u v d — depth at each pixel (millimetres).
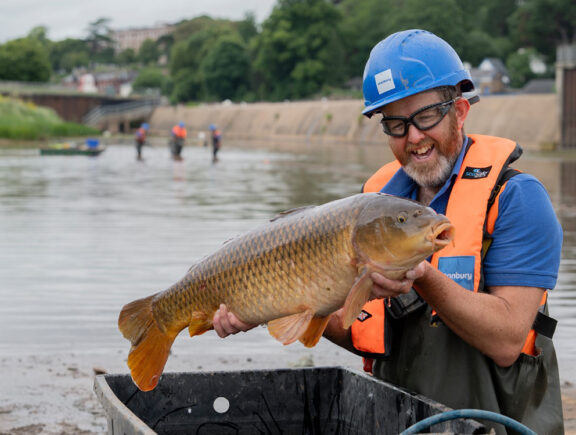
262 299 2570
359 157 42750
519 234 2705
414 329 2914
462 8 116750
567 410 4801
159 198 19047
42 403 5027
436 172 2820
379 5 110438
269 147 60406
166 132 102812
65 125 75625
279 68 107250
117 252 10758
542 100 59594
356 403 3209
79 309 7520
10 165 33938
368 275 2344
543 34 83812
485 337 2605
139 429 2494
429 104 2754
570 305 7703
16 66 122125
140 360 2818
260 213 15562
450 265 2740
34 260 10172
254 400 3320
